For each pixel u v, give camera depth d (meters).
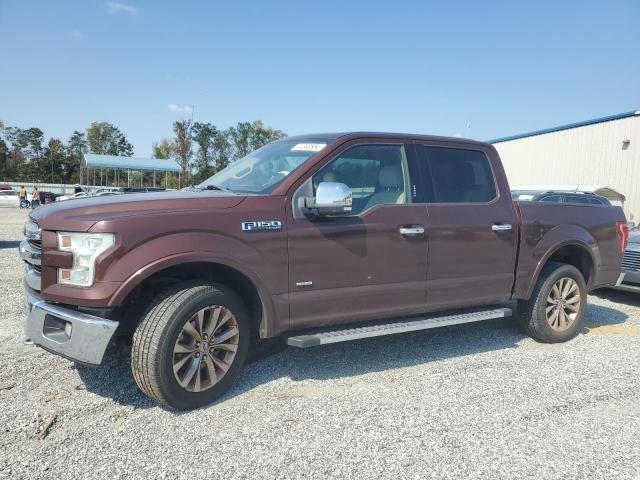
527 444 3.20
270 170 4.26
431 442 3.18
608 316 6.82
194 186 4.72
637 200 25.91
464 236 4.68
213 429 3.28
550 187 22.66
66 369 4.19
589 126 28.33
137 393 3.79
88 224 3.25
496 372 4.46
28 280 3.72
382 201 4.36
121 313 3.44
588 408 3.75
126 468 2.81
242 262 3.61
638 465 2.99
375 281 4.23
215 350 3.68
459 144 4.95
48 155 99.62
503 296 5.02
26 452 2.94
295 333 4.01
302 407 3.63
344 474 2.81
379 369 4.46
